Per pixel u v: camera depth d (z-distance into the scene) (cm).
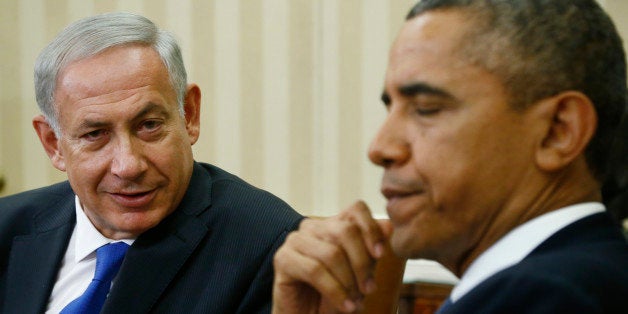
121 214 239
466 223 128
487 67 121
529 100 121
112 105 230
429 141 125
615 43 128
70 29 238
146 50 238
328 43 449
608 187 146
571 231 124
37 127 255
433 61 124
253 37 464
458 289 130
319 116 455
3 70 508
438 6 128
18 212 278
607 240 124
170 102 241
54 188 289
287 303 169
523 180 125
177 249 239
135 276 235
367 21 440
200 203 250
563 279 108
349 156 451
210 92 474
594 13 126
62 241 263
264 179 468
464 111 122
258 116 467
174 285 238
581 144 122
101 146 237
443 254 135
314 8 450
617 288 111
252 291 235
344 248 161
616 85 127
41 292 255
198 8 472
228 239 243
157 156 236
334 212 455
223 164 475
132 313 231
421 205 128
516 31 121
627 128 143
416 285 357
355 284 162
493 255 127
